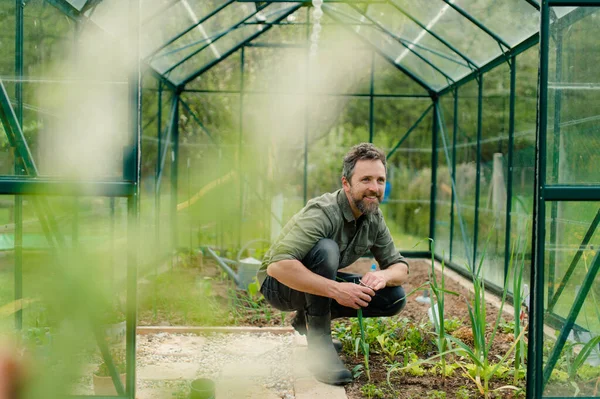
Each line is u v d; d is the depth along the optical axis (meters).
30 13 3.11
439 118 6.84
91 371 2.33
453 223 6.30
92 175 1.96
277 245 2.41
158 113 5.93
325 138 7.71
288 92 6.81
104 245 1.06
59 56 3.40
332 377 2.31
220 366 2.64
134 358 1.96
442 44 5.41
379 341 2.69
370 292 2.28
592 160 2.91
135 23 1.94
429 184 7.12
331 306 2.59
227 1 5.06
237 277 4.16
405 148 7.08
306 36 6.94
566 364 2.12
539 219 1.90
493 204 5.14
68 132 2.89
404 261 2.63
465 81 5.88
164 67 5.86
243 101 6.91
